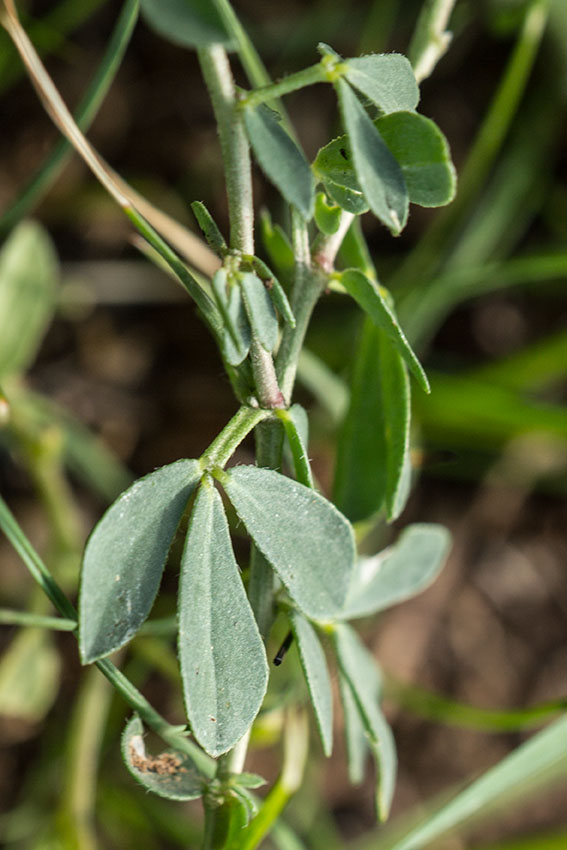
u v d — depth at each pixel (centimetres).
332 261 14
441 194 12
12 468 28
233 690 12
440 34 14
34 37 25
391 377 14
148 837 25
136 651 25
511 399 26
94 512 29
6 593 27
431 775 28
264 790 26
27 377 29
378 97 12
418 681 29
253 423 13
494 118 25
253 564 14
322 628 15
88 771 23
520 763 16
